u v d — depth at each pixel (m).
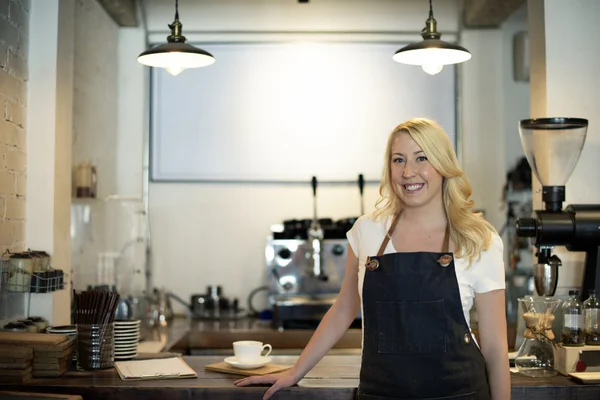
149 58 3.49
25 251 3.21
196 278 5.23
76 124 4.36
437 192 2.34
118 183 5.14
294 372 2.46
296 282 4.86
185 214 5.24
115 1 4.80
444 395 2.20
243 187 5.24
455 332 2.22
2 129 3.02
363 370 2.31
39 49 3.30
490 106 5.23
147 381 2.58
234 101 5.23
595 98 3.33
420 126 2.29
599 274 2.95
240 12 5.19
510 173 5.20
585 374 2.58
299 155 5.23
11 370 2.54
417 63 3.59
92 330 2.74
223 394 2.49
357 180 5.22
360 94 5.23
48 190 3.27
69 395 2.41
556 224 2.92
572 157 3.02
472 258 2.23
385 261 2.27
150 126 5.20
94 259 4.62
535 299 2.78
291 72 5.23
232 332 4.50
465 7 5.13
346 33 5.21
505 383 2.25
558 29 3.33
